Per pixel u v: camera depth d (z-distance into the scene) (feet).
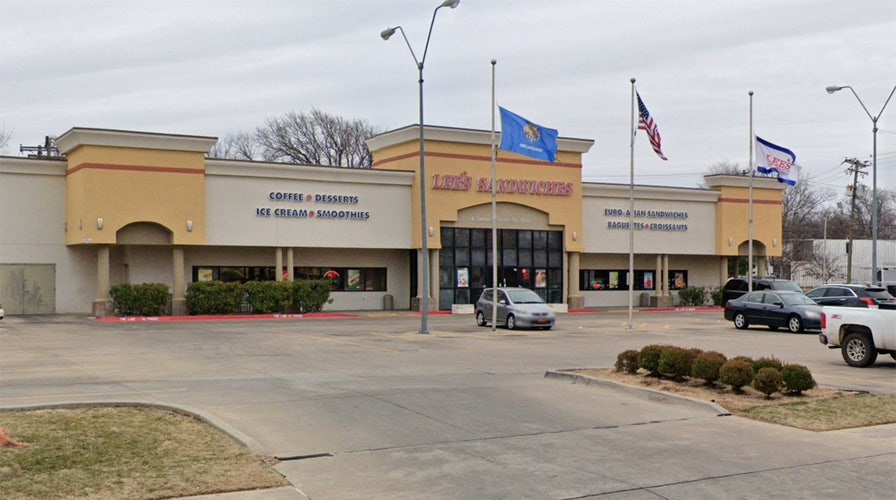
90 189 118.32
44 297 124.36
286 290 132.36
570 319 133.69
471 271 148.97
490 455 33.04
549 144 113.50
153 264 130.00
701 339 92.89
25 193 123.13
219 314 127.95
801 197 320.70
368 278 149.18
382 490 27.96
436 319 128.98
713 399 45.39
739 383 47.01
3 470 27.91
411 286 149.48
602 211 167.73
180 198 124.57
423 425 38.70
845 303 114.11
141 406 39.47
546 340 89.71
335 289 146.00
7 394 46.06
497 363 65.21
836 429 38.75
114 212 119.75
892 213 365.40
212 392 47.75
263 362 65.36
